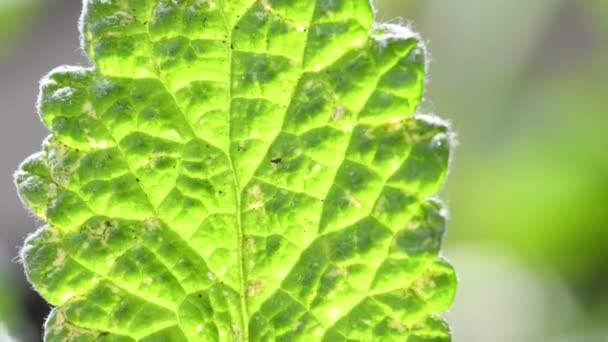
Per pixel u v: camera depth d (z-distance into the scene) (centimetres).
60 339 14
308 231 14
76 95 14
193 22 14
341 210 14
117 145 14
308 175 14
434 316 13
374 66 13
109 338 14
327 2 13
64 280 14
